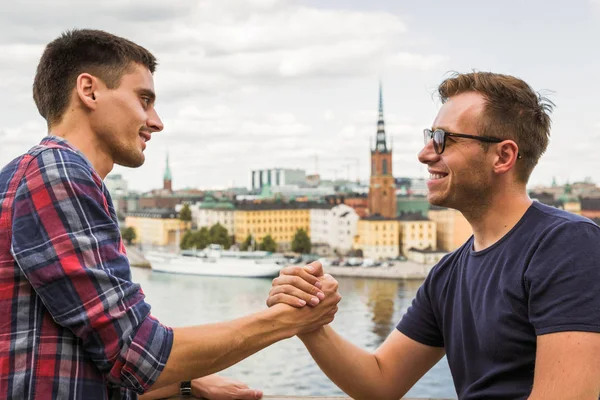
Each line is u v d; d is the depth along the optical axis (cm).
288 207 11006
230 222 10862
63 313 149
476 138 185
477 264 189
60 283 149
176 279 7331
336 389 3334
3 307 151
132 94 175
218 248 8619
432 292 209
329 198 12519
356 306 6278
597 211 10600
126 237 11756
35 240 150
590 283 162
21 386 148
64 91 172
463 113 187
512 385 174
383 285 7781
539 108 187
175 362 160
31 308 152
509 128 185
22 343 150
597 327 159
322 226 10625
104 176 178
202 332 167
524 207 186
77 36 172
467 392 184
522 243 178
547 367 162
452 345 196
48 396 149
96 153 175
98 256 154
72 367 152
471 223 194
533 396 163
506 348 175
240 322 178
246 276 7512
